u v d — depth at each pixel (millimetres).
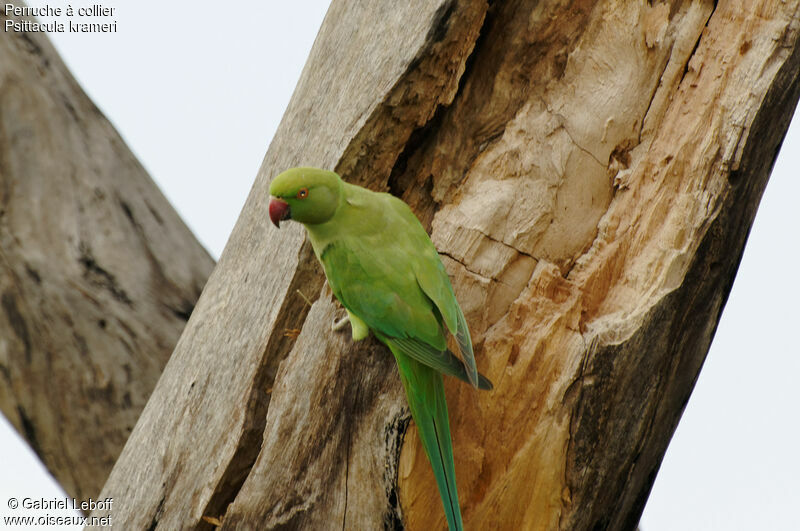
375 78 6633
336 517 6555
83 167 11133
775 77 6332
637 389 6320
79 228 10922
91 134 11359
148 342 10906
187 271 11375
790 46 6387
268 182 7332
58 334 10727
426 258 6344
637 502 6945
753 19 6496
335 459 6547
